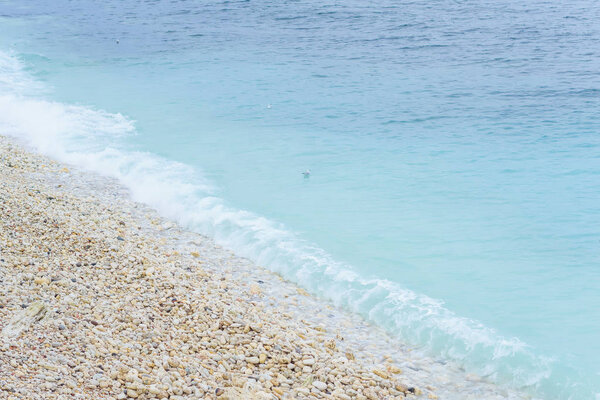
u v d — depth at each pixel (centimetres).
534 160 2809
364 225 2233
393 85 4081
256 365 1411
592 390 1455
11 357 1201
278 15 6719
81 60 4772
